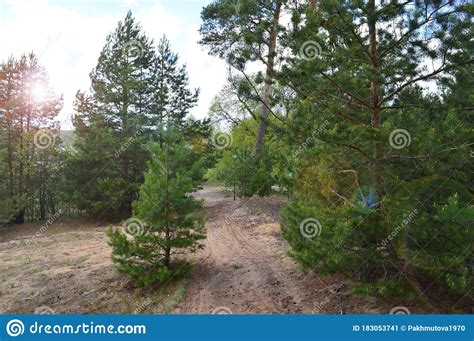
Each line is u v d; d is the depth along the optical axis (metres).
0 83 25.14
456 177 7.07
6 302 9.56
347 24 7.54
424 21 7.29
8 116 25.06
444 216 5.75
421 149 7.09
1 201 22.95
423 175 7.16
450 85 7.67
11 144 25.45
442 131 7.08
